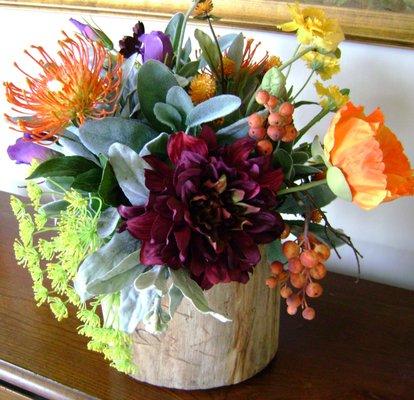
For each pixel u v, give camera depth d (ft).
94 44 1.86
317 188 1.94
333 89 1.96
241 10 2.88
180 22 2.11
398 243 3.07
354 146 1.50
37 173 1.77
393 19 2.61
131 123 1.76
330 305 2.82
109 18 3.30
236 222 1.64
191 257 1.61
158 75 1.78
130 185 1.72
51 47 3.54
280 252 1.98
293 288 2.38
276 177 1.66
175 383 2.22
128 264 1.70
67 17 3.40
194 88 1.85
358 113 1.58
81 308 2.07
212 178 1.61
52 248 1.85
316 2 2.72
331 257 3.28
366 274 3.22
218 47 1.95
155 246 1.61
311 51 1.90
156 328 1.74
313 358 2.45
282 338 2.57
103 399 2.20
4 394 2.45
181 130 1.82
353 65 2.83
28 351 2.45
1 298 2.81
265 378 2.32
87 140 1.73
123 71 1.87
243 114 1.98
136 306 1.80
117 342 1.83
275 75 1.74
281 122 1.64
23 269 3.06
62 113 1.69
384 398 2.23
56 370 2.35
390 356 2.47
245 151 1.64
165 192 1.60
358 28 2.67
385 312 2.77
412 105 2.79
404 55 2.72
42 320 2.65
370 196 1.53
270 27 2.85
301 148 2.10
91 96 1.69
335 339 2.57
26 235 1.90
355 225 3.13
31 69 3.67
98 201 1.84
